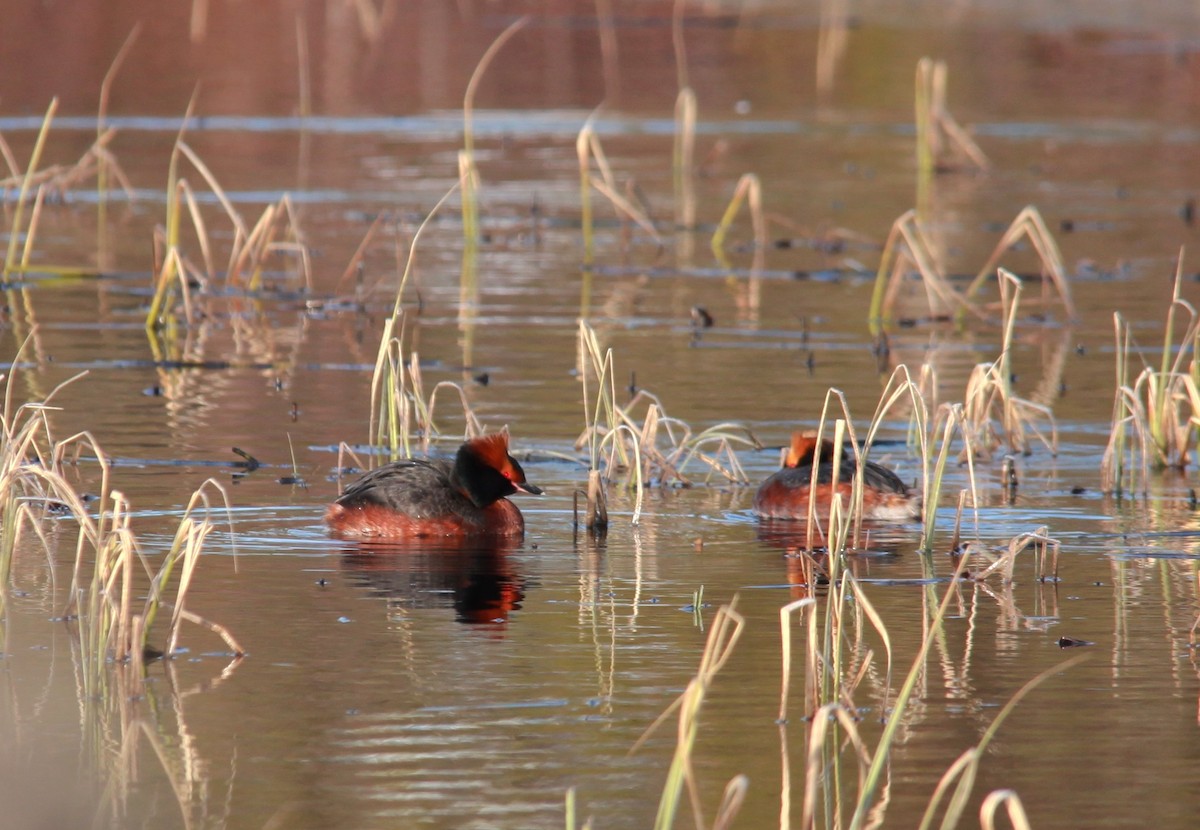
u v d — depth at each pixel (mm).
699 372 19859
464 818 8266
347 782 8680
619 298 24672
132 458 15516
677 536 13664
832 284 26250
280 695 9859
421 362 20219
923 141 34812
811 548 12953
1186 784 8719
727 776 8852
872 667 10523
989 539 13578
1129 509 14578
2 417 12805
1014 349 21531
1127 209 32031
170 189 23188
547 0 57688
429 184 33438
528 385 19016
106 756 8969
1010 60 49625
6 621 11094
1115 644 10922
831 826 8305
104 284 25141
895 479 14477
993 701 9914
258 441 16312
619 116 42000
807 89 46125
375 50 49031
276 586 12008
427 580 12242
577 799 8523
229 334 21906
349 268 24312
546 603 11719
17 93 41312
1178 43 51594
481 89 44719
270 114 40688
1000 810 8453
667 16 56469
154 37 49406
